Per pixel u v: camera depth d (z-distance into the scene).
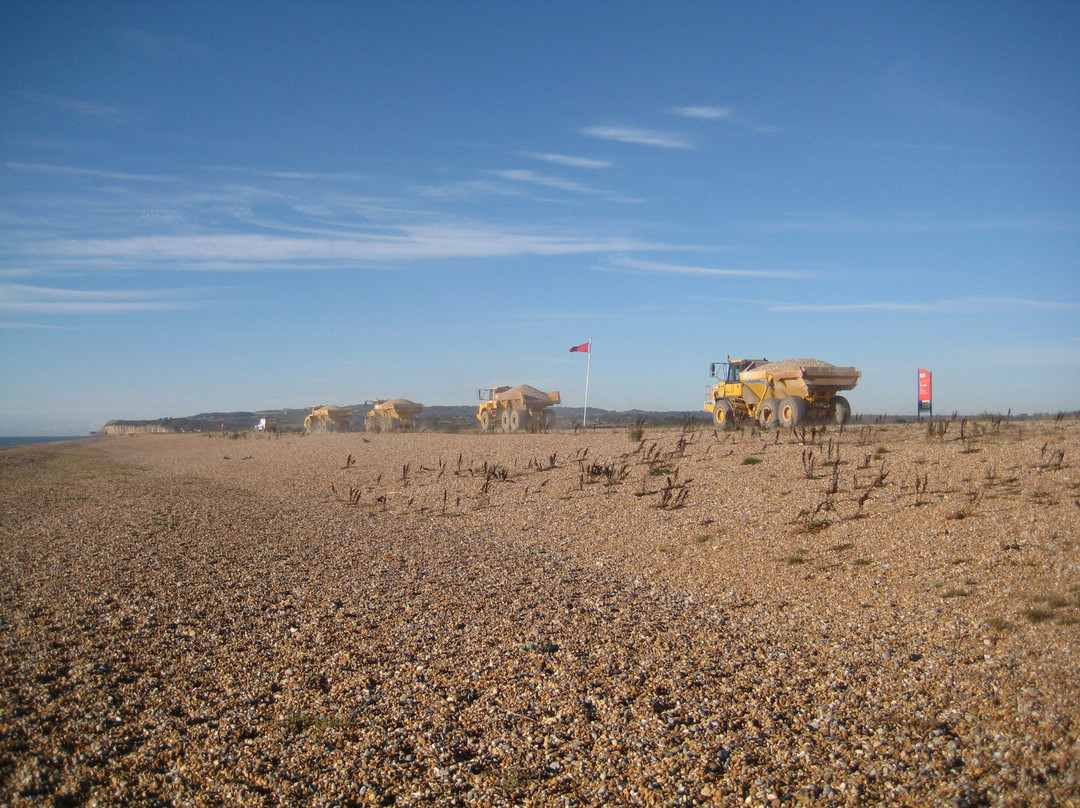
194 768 5.05
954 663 6.55
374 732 5.61
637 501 14.65
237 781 4.89
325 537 13.76
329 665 7.00
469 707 6.05
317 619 8.48
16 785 4.73
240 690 6.40
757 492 13.76
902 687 6.18
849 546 10.37
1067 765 4.71
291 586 10.02
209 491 21.97
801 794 4.63
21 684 6.39
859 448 15.89
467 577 10.53
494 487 17.83
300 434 51.03
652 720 5.74
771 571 9.97
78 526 15.20
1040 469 12.02
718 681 6.50
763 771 4.93
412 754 5.27
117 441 67.00
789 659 7.00
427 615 8.61
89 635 7.78
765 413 24.00
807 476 14.09
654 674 6.70
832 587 9.09
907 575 9.05
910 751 5.09
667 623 8.25
